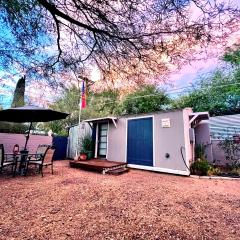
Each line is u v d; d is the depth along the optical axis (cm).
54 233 269
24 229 278
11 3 244
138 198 433
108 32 264
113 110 1769
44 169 817
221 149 995
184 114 783
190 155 817
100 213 344
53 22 292
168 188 533
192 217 336
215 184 611
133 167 908
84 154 1056
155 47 246
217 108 1474
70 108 1673
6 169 781
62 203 391
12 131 1088
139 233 275
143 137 898
